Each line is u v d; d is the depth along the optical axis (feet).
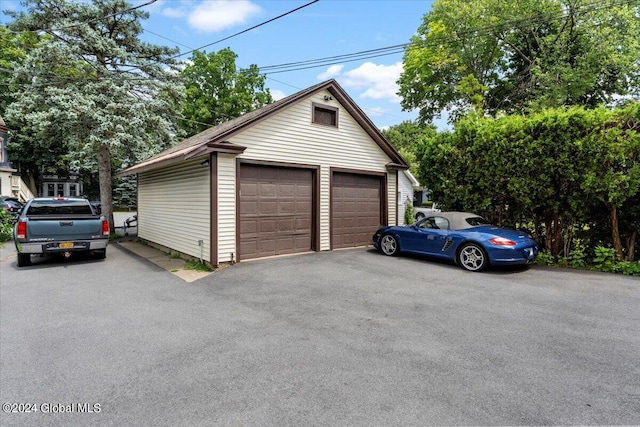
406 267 23.89
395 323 13.75
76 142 42.91
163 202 33.76
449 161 29.73
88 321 14.42
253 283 20.25
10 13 39.42
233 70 94.43
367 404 8.33
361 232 34.50
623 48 57.47
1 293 18.74
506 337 12.30
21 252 24.66
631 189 20.90
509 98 71.56
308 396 8.71
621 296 17.12
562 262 24.53
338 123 32.07
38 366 10.52
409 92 83.35
